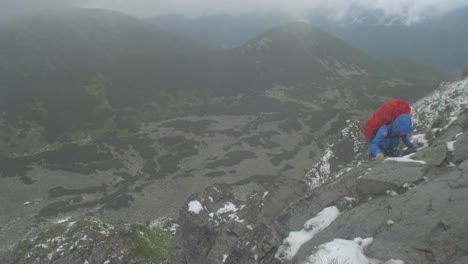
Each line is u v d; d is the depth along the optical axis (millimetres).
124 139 150250
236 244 9125
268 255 8242
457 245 5586
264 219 10438
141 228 20219
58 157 131875
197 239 11320
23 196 103375
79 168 122875
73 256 19016
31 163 127625
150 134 158875
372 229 6910
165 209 93125
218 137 154625
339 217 7973
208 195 12797
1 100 185250
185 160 131625
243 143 145125
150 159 132375
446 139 9070
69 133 163500
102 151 138875
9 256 20938
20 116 168875
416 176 7777
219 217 11633
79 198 100938
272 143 144750
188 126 167750
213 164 123000
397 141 9430
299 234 8344
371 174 8516
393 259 6000
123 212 90438
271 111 197250
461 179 6727
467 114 9500
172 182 110875
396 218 6801
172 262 11727
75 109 185125
